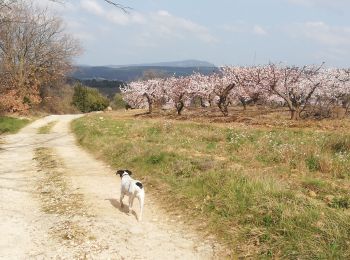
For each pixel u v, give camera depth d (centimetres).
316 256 624
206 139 1967
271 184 958
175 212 939
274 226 751
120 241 773
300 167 1239
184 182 1105
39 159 1812
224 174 1074
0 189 1219
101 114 5225
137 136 2247
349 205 845
